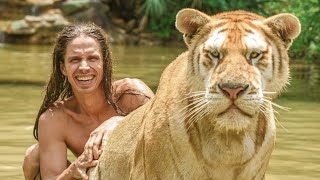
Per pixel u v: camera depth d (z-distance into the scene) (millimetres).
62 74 5512
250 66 3982
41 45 19703
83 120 5461
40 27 20047
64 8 20734
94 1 21203
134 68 13688
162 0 21391
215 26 4160
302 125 8547
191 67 4164
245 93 3893
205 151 4105
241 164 4148
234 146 4090
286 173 6465
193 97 4109
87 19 20781
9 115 8836
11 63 14680
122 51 17875
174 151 4145
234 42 4031
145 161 4324
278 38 4215
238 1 21156
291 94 10898
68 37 5387
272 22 4195
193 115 4066
